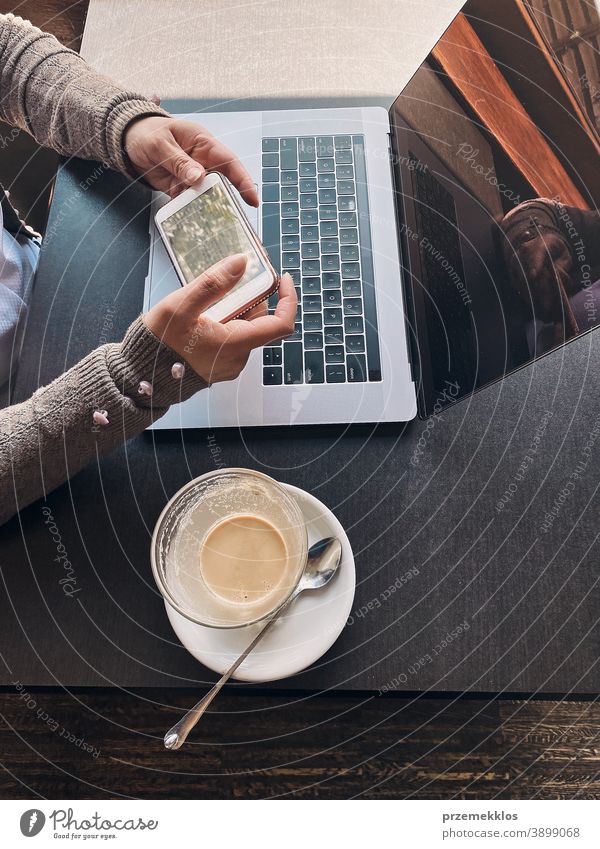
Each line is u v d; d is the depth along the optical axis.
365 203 0.70
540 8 0.65
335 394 0.62
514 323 0.59
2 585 0.57
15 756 0.93
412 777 0.91
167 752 0.92
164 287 0.66
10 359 0.73
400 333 0.64
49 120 0.72
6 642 0.55
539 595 0.57
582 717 0.93
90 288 0.67
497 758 0.91
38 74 0.72
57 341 0.65
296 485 0.60
